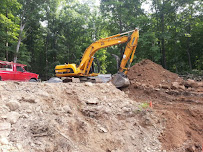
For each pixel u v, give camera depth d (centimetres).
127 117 695
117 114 689
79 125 559
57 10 3397
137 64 1559
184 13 2730
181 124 743
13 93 585
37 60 3662
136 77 1409
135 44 1149
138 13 2969
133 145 583
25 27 3038
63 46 3139
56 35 3219
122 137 594
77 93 733
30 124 478
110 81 1203
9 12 2295
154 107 888
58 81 1141
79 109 646
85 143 510
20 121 478
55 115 560
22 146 411
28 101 567
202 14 2595
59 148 455
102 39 1228
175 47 2931
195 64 3142
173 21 2820
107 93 836
